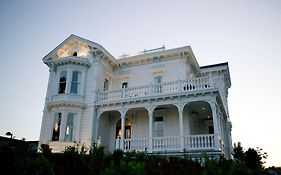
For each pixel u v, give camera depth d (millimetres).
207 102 17984
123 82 23781
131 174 5582
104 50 22547
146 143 18062
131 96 20219
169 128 19828
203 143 17047
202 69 25766
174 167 9875
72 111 20766
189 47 21172
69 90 21203
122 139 18922
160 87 19672
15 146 12750
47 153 12711
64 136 19797
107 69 23781
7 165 8680
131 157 10703
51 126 20406
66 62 22062
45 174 9117
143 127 21000
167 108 20391
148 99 19062
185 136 17000
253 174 7184
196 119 22438
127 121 22219
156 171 9312
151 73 22594
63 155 12227
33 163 8969
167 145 17438
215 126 16391
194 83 18359
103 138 21344
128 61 23562
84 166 10461
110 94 21188
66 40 23547
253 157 14141
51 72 23297
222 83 24875
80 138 20234
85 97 21641
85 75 22266
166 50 21891
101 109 20969
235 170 6992
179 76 21125
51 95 22094
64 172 10133
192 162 10547
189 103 18547
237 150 17297
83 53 23438
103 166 10062
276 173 13047
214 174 7445
